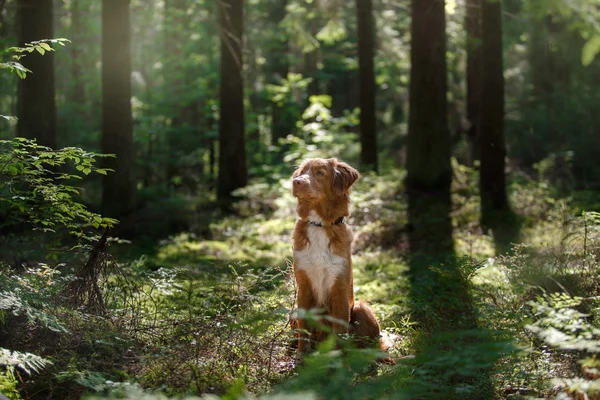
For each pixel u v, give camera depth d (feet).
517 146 71.92
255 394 13.82
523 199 46.55
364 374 14.66
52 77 40.88
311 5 60.13
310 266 18.38
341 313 18.26
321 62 107.14
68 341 15.74
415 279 29.53
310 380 11.12
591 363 11.76
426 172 47.03
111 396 12.25
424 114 47.01
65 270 23.82
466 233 38.63
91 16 72.18
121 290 19.17
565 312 12.95
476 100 63.31
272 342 16.01
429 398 13.21
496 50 44.34
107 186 45.98
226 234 44.78
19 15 43.62
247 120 87.45
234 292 18.22
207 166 90.38
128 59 45.83
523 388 14.05
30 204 18.29
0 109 69.36
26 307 14.47
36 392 14.14
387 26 80.02
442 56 46.98
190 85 80.43
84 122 76.74
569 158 64.49
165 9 81.41
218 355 15.66
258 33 85.40
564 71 65.92
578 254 21.62
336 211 18.53
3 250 26.37
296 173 19.06
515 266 19.99
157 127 80.84
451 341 15.53
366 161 60.75
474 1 56.13
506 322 16.43
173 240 41.78
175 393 13.60
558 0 13.93
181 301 20.38
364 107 60.54
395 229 40.27
